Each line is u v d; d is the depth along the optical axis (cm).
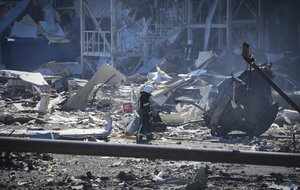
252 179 2412
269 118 3919
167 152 1634
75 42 9706
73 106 5384
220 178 2414
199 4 8644
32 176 2453
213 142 3619
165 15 8850
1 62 9594
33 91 6588
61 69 8494
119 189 2180
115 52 8200
